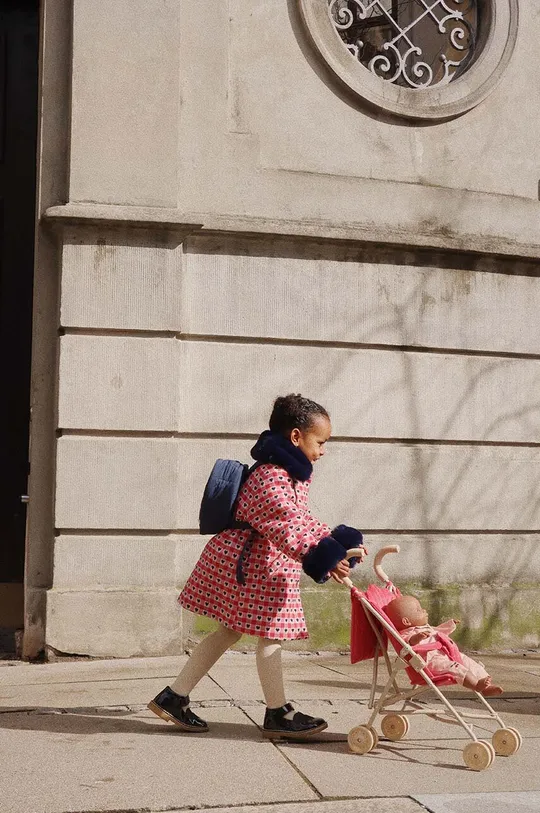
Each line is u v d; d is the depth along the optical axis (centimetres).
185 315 708
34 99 811
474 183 799
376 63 835
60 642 659
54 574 665
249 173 734
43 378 694
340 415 739
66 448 672
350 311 746
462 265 779
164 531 684
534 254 786
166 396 690
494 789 361
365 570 737
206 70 731
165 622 674
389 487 746
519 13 825
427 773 383
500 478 779
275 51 754
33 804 333
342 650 723
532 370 798
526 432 791
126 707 497
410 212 771
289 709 432
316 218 746
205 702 510
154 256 693
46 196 699
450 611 744
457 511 764
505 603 761
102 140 695
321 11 763
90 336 682
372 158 772
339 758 403
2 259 795
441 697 405
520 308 795
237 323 719
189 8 731
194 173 721
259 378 722
